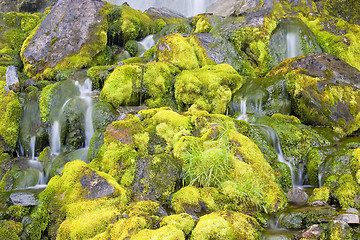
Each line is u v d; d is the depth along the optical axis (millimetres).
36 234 3740
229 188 3994
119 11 9719
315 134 5555
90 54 8258
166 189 4102
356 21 10648
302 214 3646
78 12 8758
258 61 7938
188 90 6344
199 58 7535
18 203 3928
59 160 5488
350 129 5750
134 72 6535
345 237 3320
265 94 6422
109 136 4719
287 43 8070
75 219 3684
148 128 5047
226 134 4582
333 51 8227
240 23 8266
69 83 6953
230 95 6434
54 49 8148
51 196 4070
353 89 6016
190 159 4297
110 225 3342
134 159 4461
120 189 3951
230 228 3242
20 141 6191
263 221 3699
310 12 9547
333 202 4125
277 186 4219
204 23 9336
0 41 8812
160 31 10203
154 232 3102
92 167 4539
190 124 5121
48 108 6398
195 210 3842
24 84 7184
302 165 5281
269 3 9734
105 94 6285
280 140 5461
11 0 13977
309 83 6195
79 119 6074
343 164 4559
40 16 10969
